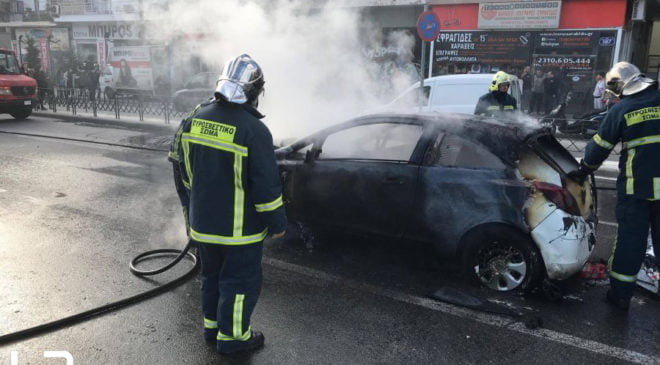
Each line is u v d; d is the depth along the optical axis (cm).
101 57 1700
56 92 1584
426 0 1448
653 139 319
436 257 423
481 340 304
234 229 264
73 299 351
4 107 1321
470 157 369
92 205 581
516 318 329
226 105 260
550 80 1392
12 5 2097
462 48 1553
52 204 582
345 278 390
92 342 299
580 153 958
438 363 281
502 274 362
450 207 369
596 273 396
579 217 344
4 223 513
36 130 1191
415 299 356
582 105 1438
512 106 577
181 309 342
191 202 272
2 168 765
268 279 387
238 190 262
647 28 1666
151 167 789
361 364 280
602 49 1393
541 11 1425
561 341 304
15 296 354
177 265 415
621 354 291
